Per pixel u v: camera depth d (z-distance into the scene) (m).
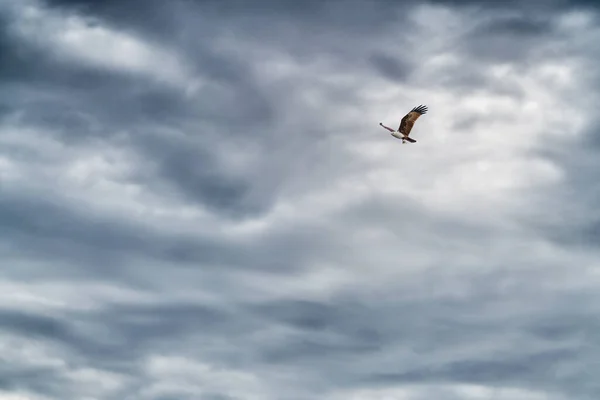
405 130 81.38
